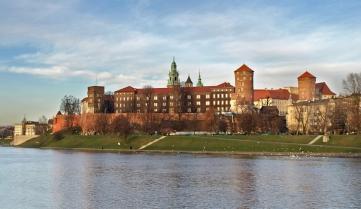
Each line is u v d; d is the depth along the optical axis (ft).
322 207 216.13
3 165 451.12
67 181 315.99
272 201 231.30
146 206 221.46
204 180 314.14
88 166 428.15
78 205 225.76
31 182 312.50
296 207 216.74
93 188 280.31
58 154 646.33
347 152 543.39
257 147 615.57
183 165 426.92
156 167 409.90
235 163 440.45
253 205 222.07
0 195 256.93
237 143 650.43
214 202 229.86
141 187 283.18
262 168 387.34
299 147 587.68
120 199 240.32
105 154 625.82
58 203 231.50
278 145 610.24
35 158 559.38
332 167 388.16
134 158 532.32
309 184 288.30
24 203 232.73
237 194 253.03
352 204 222.28
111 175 349.41
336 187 274.77
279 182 299.17
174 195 251.39
